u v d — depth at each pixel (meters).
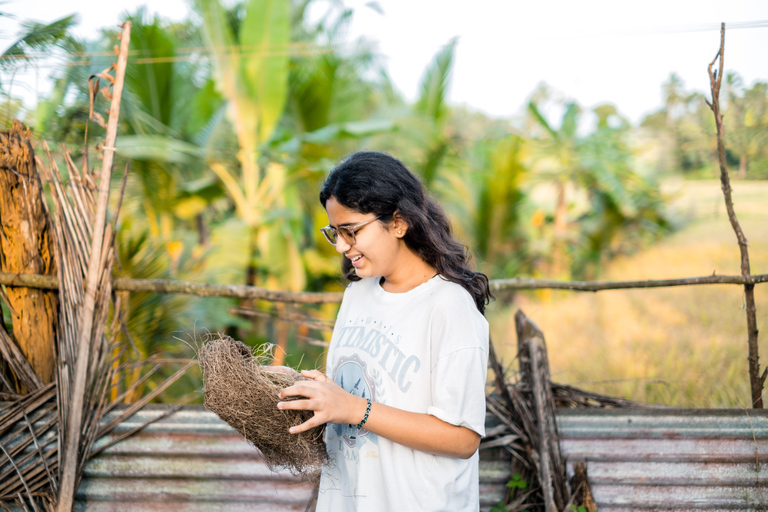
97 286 2.12
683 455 2.10
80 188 2.19
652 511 2.09
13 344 2.19
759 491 2.06
